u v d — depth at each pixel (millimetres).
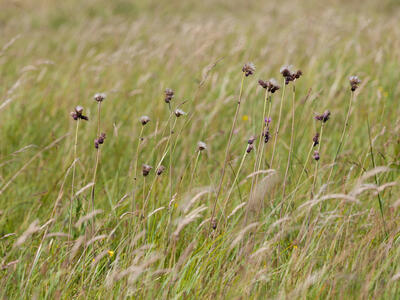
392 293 5863
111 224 7891
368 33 19516
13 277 6605
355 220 7410
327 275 6246
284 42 18844
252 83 12266
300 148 10258
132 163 9641
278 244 6898
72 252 6523
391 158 9023
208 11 39219
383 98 11984
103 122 12023
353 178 8688
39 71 18344
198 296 6109
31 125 12203
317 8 35844
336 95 12359
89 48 22875
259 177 8094
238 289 6039
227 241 6980
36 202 8914
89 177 9734
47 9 37812
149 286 6148
